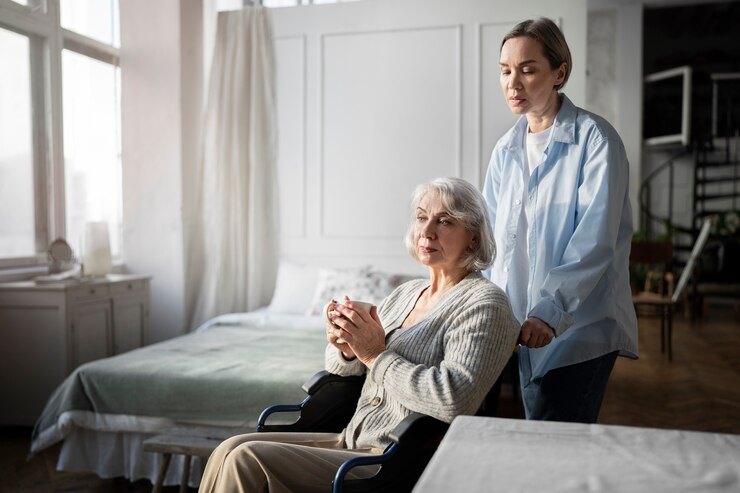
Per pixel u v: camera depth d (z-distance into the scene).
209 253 4.64
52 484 2.81
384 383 1.61
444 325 1.67
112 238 4.64
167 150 4.57
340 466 1.49
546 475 0.88
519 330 1.66
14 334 3.50
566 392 1.85
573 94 4.23
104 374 2.71
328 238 4.69
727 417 3.77
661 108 9.28
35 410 3.49
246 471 1.57
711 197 9.06
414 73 4.51
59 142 4.11
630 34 8.93
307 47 4.66
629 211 1.92
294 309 4.25
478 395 1.53
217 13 4.68
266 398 2.57
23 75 3.86
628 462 0.94
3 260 3.70
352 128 4.63
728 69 9.15
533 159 2.02
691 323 7.53
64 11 4.21
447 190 1.76
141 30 4.59
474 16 4.39
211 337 3.52
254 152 4.62
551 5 4.25
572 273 1.74
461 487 0.84
